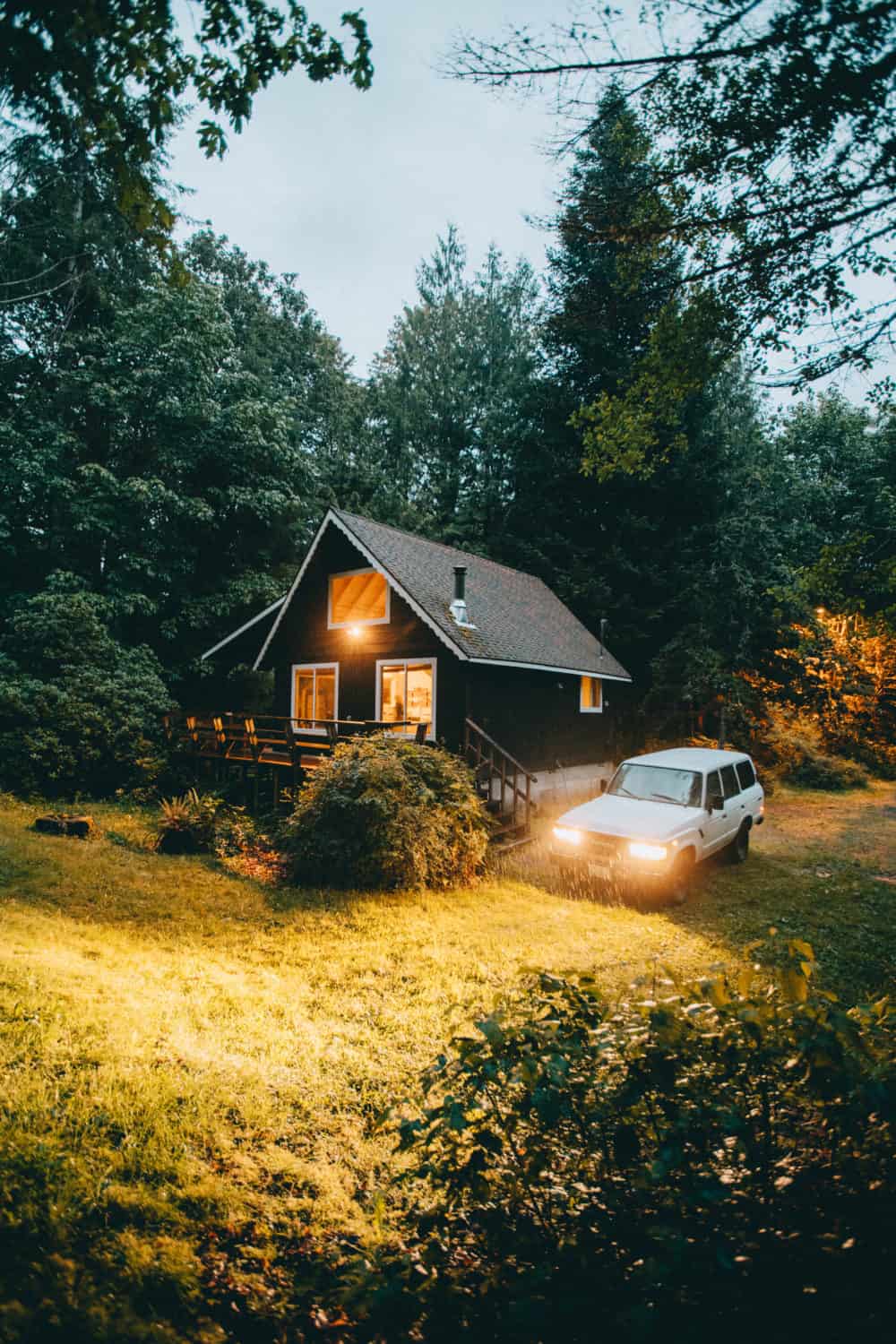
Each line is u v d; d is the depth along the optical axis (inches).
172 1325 106.5
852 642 977.5
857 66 146.2
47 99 128.0
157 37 126.3
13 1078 163.2
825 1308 76.9
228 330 960.9
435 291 1560.0
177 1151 149.6
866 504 913.5
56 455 809.5
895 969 304.3
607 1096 101.7
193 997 233.3
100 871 384.2
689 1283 83.2
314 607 753.0
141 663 775.1
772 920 371.2
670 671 978.7
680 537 1046.4
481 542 1232.8
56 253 853.8
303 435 1315.2
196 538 981.2
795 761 895.7
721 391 967.6
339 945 307.3
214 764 658.8
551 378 1148.5
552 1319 87.6
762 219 192.5
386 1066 201.6
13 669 673.0
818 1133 100.7
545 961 299.7
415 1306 100.9
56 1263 112.0
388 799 410.9
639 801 444.8
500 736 655.1
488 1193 103.1
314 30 136.1
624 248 223.6
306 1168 152.0
